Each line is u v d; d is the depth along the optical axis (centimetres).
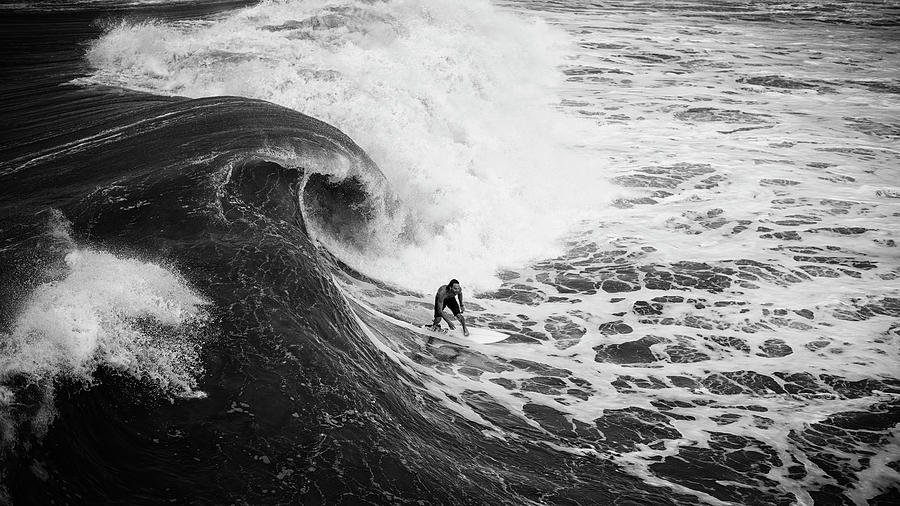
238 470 540
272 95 1518
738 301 1120
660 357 971
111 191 885
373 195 1158
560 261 1265
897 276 1199
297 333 709
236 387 616
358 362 745
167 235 801
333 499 539
